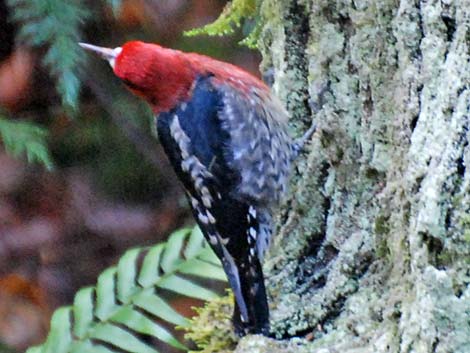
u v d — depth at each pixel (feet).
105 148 35.99
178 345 20.88
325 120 19.67
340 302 18.80
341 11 19.26
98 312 21.61
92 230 35.68
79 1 28.12
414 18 16.84
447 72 15.62
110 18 33.91
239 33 34.14
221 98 21.93
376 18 18.12
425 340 14.96
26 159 36.22
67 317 21.70
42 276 34.73
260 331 19.19
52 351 21.24
